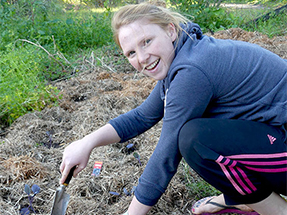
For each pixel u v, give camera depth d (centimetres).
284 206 133
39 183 194
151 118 167
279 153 128
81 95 317
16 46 437
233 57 131
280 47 384
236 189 130
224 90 131
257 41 402
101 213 173
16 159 208
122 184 191
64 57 400
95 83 337
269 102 132
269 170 126
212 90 129
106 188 190
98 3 752
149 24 131
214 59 129
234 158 125
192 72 126
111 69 378
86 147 151
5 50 421
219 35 431
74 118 275
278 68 135
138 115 167
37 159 221
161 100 161
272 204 133
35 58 380
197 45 134
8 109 283
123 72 381
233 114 136
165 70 139
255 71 131
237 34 438
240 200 135
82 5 748
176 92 128
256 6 708
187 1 545
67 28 498
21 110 288
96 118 264
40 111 284
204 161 128
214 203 163
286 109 131
